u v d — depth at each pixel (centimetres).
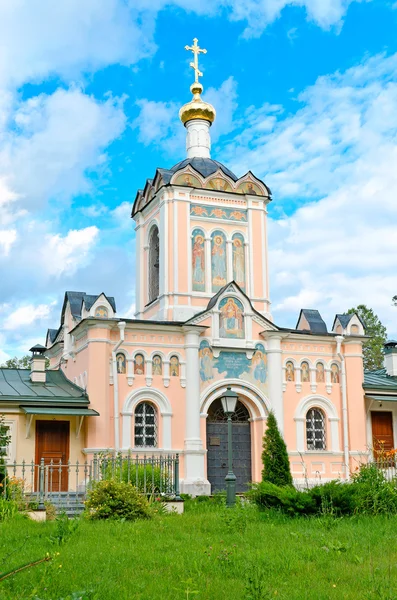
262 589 1084
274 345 3416
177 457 2416
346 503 1998
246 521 1872
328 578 1228
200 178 3628
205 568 1287
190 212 3584
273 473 2900
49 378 3397
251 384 3353
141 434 3145
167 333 3259
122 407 3103
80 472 3000
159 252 3597
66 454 3028
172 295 3450
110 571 1248
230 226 3656
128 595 1083
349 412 3497
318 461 3394
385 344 3997
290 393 3434
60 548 1470
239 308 3416
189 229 3556
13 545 1507
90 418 3028
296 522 1916
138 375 3170
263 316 3438
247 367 3372
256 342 3409
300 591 1127
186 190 3584
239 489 3300
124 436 3075
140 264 3841
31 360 3316
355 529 1747
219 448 3319
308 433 3453
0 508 1958
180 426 3189
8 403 2956
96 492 2030
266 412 3347
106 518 1970
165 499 2264
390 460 2719
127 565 1309
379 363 6200
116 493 2014
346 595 1095
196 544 1548
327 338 3531
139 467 2441
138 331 3206
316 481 3353
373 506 2005
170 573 1248
